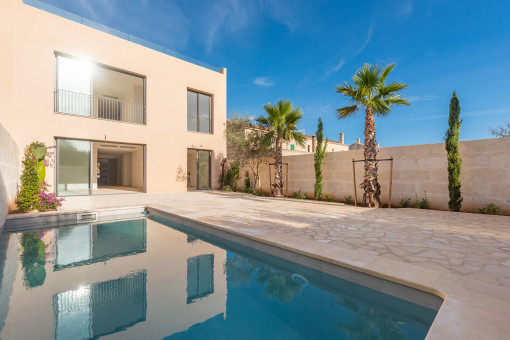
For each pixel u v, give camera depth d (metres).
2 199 5.41
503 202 6.21
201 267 3.54
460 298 2.08
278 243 3.75
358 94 7.78
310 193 10.69
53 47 9.64
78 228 6.01
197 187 14.68
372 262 2.94
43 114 9.34
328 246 3.60
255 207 7.70
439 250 3.41
